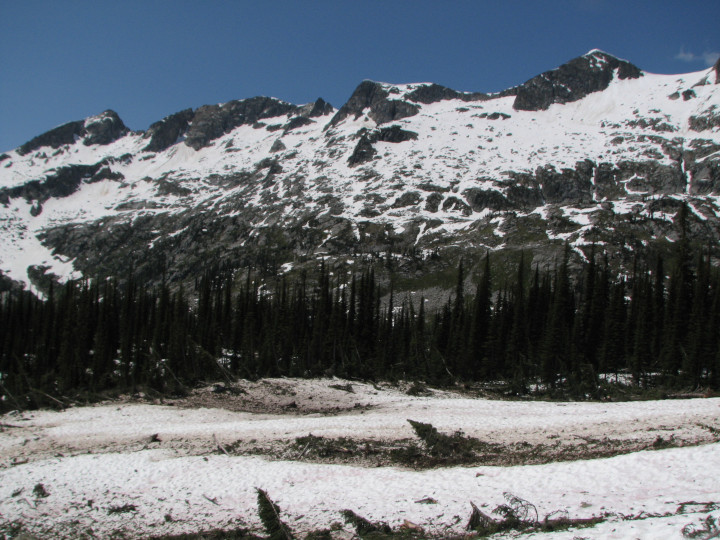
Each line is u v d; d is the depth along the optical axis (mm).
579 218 177125
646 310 78438
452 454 33938
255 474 31750
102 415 50375
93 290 101750
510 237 177250
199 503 28609
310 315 109625
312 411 52344
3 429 45000
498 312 87625
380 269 174625
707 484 24766
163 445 38625
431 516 24969
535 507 24125
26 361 80250
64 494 30344
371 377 75312
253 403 56312
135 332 81500
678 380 62250
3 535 26094
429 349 85688
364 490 28594
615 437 34594
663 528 18094
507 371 76188
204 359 68312
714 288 81062
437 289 159625
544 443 34844
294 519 25891
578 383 62406
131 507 28500
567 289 89250
